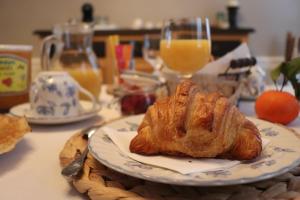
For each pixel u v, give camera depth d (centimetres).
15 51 62
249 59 57
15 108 59
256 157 30
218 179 25
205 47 63
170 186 28
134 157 31
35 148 42
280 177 29
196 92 33
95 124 52
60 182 31
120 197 25
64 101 54
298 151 31
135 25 217
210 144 30
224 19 218
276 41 226
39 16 229
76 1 226
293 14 223
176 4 224
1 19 231
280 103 49
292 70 51
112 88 89
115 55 88
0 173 33
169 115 31
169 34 64
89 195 27
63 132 50
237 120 31
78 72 71
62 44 73
